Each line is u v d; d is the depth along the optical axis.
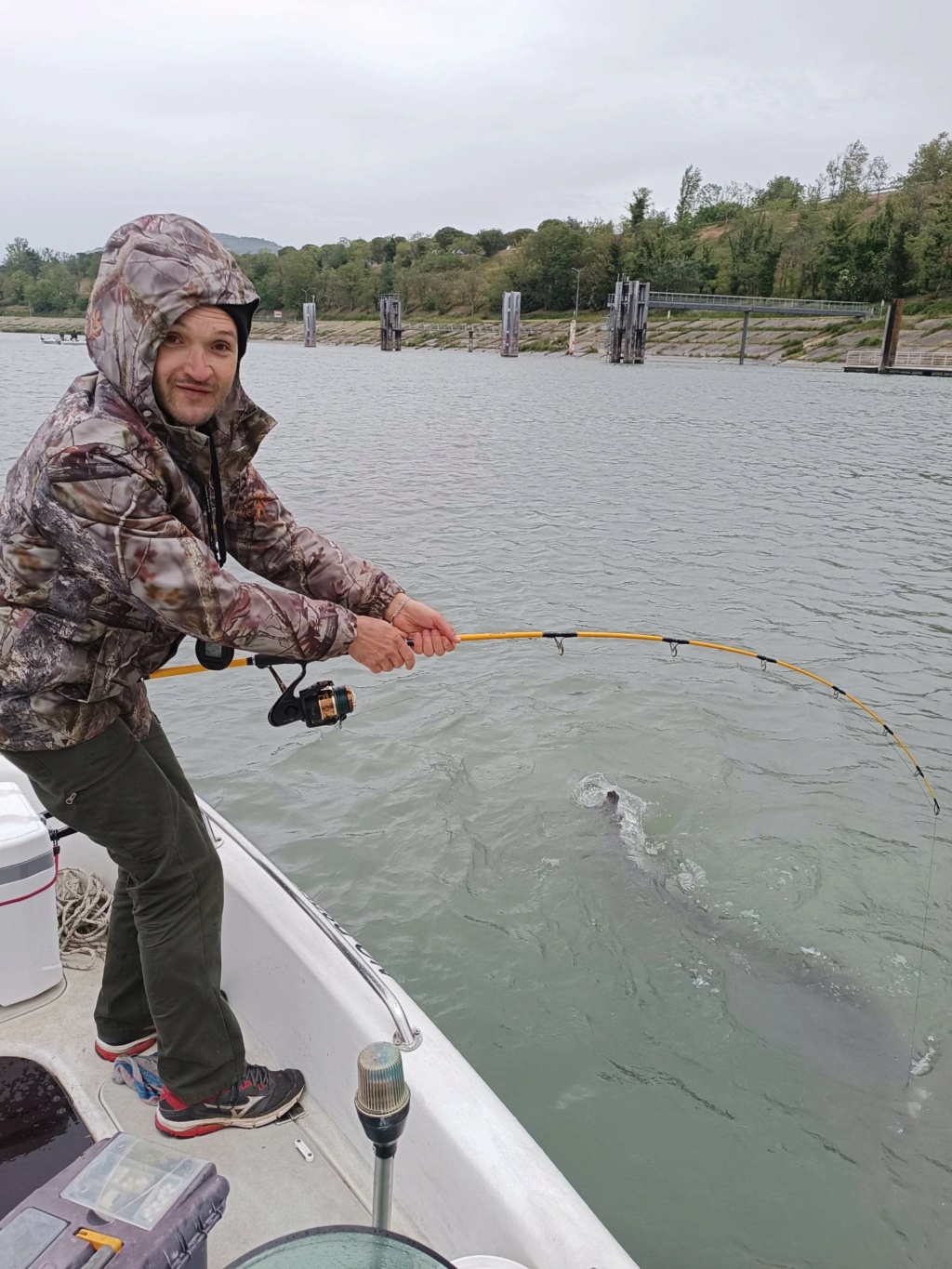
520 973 4.64
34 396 33.62
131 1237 1.40
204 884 2.34
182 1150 2.42
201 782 6.22
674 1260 3.31
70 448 1.76
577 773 6.40
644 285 74.50
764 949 4.85
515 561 11.84
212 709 7.25
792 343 81.88
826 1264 3.30
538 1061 4.14
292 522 2.44
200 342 1.86
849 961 4.79
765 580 11.22
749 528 14.20
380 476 18.42
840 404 39.81
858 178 123.69
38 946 2.90
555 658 8.30
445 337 111.81
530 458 21.56
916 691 7.97
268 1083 2.54
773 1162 3.69
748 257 104.38
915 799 6.26
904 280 87.75
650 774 6.43
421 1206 2.25
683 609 10.03
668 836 5.77
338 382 51.53
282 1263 1.34
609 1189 3.57
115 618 1.98
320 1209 2.28
